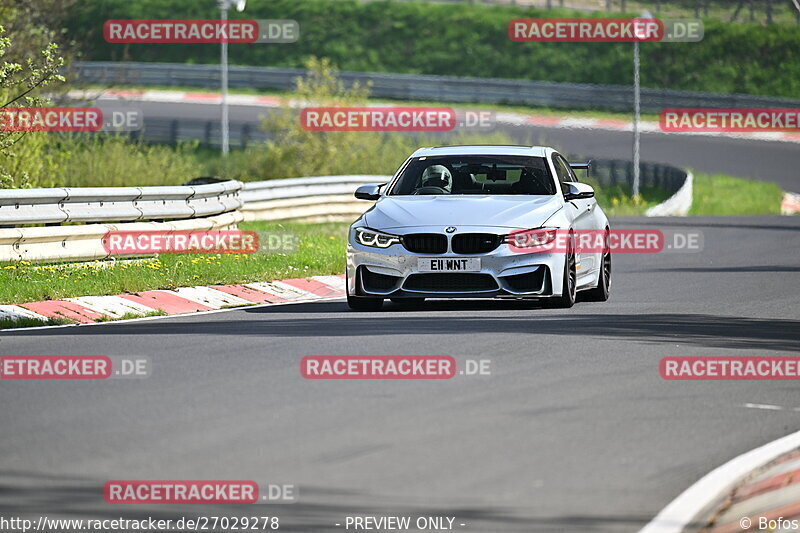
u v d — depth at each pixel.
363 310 53.03
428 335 44.72
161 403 32.84
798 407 33.59
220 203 78.31
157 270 60.12
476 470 26.25
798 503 23.83
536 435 29.61
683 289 63.25
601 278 57.50
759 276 69.94
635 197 149.12
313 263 67.31
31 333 45.56
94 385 35.25
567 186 55.59
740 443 29.25
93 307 52.06
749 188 159.12
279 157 148.62
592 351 41.72
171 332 45.81
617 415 32.03
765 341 44.97
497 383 35.94
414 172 55.69
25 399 33.34
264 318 50.28
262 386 35.16
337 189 107.38
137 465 26.41
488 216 51.41
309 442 28.53
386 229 51.50
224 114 157.25
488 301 56.56
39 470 25.98
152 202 69.38
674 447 28.67
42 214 60.28
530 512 23.30
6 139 74.56
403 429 29.97
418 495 24.36
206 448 27.91
